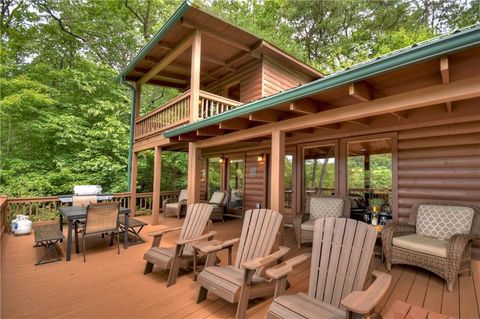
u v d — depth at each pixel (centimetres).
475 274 334
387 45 1274
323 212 484
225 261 392
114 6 1277
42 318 241
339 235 232
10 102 832
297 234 467
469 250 318
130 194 821
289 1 1474
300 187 614
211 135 493
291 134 571
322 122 306
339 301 209
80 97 1044
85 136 1005
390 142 453
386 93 268
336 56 1445
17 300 274
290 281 320
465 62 197
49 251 416
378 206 448
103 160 977
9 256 422
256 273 267
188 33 609
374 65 205
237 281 245
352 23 1473
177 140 569
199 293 271
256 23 1409
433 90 217
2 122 943
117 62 1322
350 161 510
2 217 548
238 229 632
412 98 229
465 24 1301
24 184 874
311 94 259
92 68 1077
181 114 614
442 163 405
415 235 370
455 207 356
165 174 1223
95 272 355
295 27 1537
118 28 1249
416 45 185
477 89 195
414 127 407
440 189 406
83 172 991
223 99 637
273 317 196
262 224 306
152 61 748
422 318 156
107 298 280
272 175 369
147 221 738
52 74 984
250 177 785
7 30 1035
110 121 1016
